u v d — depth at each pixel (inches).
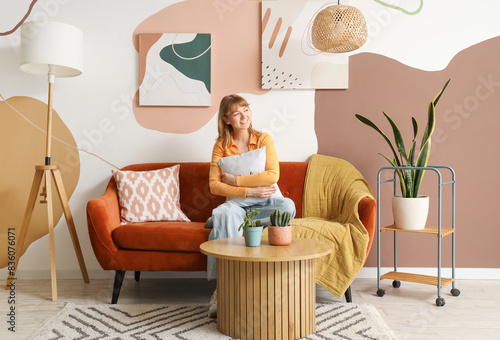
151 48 111.1
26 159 111.5
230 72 112.1
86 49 111.9
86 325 73.5
